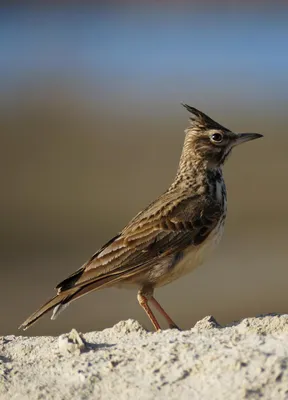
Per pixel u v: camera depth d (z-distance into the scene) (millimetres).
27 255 25078
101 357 8016
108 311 20391
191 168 10570
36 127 39719
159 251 9773
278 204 29078
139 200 30172
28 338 8922
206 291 21922
